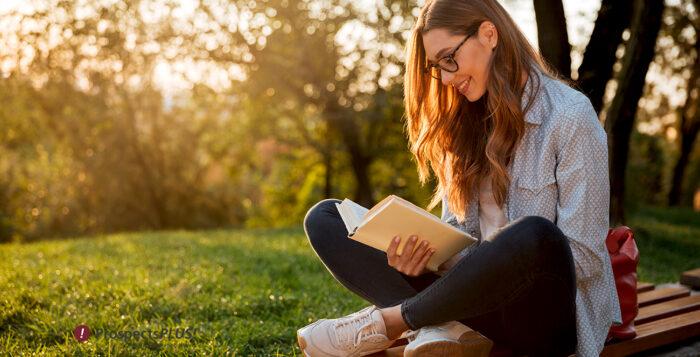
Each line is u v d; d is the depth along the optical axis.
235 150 16.98
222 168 17.33
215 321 3.05
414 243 1.93
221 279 3.99
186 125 15.72
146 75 12.71
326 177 17.06
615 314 2.08
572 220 1.88
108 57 10.38
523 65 2.00
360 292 2.17
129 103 13.77
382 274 2.12
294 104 13.91
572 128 1.88
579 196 1.88
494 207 2.14
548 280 1.76
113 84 12.60
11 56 9.80
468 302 1.81
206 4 10.78
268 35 11.35
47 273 4.20
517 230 1.76
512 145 2.01
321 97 12.14
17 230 14.12
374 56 11.64
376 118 12.41
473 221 2.17
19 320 3.05
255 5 10.91
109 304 3.33
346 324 2.02
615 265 2.30
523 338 1.90
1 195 14.78
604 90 5.12
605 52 5.04
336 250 2.16
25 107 12.89
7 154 15.23
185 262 4.86
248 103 13.73
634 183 12.97
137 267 4.53
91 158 14.58
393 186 16.61
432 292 1.87
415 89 2.22
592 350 1.89
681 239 7.42
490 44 1.99
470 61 1.99
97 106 13.04
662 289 3.27
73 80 11.44
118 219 15.43
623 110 5.55
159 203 15.70
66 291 3.65
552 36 4.42
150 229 15.62
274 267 4.61
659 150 16.45
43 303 3.39
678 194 15.95
